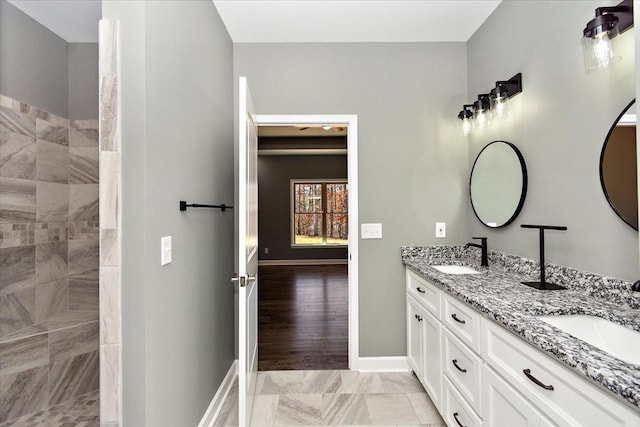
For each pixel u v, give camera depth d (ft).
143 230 4.01
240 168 5.62
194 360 5.62
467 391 4.84
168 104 4.69
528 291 4.93
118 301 4.03
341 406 6.74
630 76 4.06
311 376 8.02
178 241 5.00
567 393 2.89
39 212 7.50
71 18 7.32
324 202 26.22
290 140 21.44
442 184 8.48
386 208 8.43
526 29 6.13
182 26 5.21
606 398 2.50
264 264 25.54
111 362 4.03
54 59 7.88
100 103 4.01
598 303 4.28
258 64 8.41
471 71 8.31
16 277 7.00
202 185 6.09
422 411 6.56
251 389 6.54
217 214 7.00
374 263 8.39
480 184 7.77
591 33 3.90
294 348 9.73
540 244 5.19
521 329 3.41
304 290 17.04
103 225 4.04
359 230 8.39
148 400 4.08
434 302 6.25
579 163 4.90
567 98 5.13
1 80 6.75
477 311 4.50
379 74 8.47
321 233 26.27
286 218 25.73
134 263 4.02
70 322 7.36
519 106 6.38
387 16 7.41
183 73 5.24
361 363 8.31
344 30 7.95
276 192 25.76
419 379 7.20
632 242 4.08
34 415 6.48
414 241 8.45
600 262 4.55
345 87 8.45
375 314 8.38
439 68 8.52
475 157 8.16
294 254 25.75
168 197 4.66
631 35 4.02
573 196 5.02
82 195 8.23
